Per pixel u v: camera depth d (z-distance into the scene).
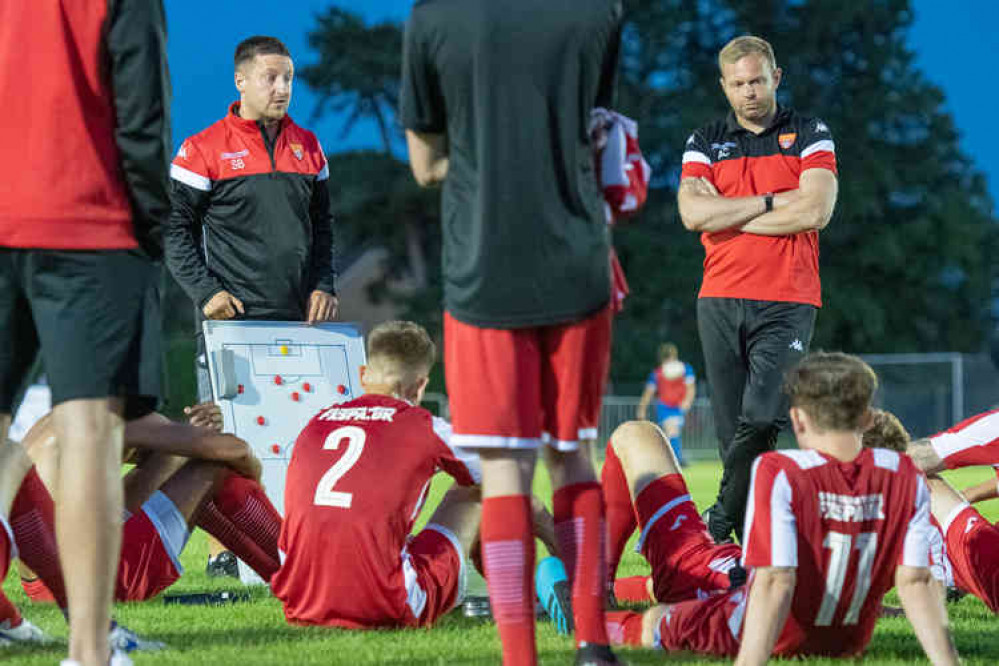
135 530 11.50
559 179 7.45
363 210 114.19
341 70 119.62
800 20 110.12
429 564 10.63
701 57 110.69
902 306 106.56
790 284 14.06
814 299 14.24
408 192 110.75
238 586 13.68
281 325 14.95
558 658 8.66
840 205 102.56
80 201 7.54
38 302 7.52
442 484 34.22
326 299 15.19
